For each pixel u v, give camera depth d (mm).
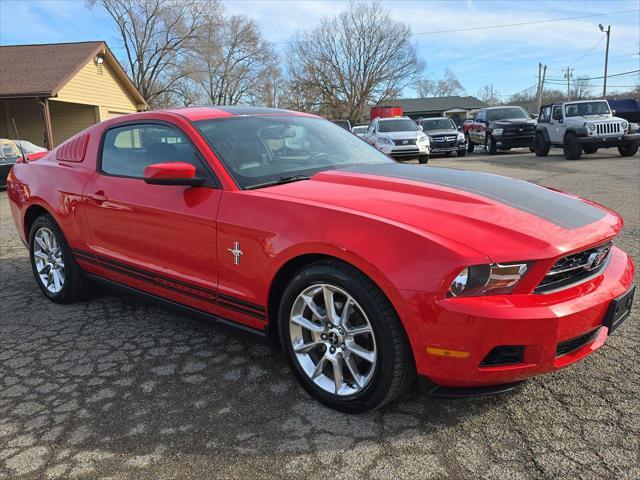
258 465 2256
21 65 21406
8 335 3748
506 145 21125
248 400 2783
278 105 60781
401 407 2658
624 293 2545
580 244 2359
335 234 2441
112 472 2242
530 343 2188
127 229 3510
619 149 17531
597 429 2404
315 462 2262
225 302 3002
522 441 2346
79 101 21812
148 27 44688
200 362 3246
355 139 4117
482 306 2152
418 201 2615
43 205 4199
